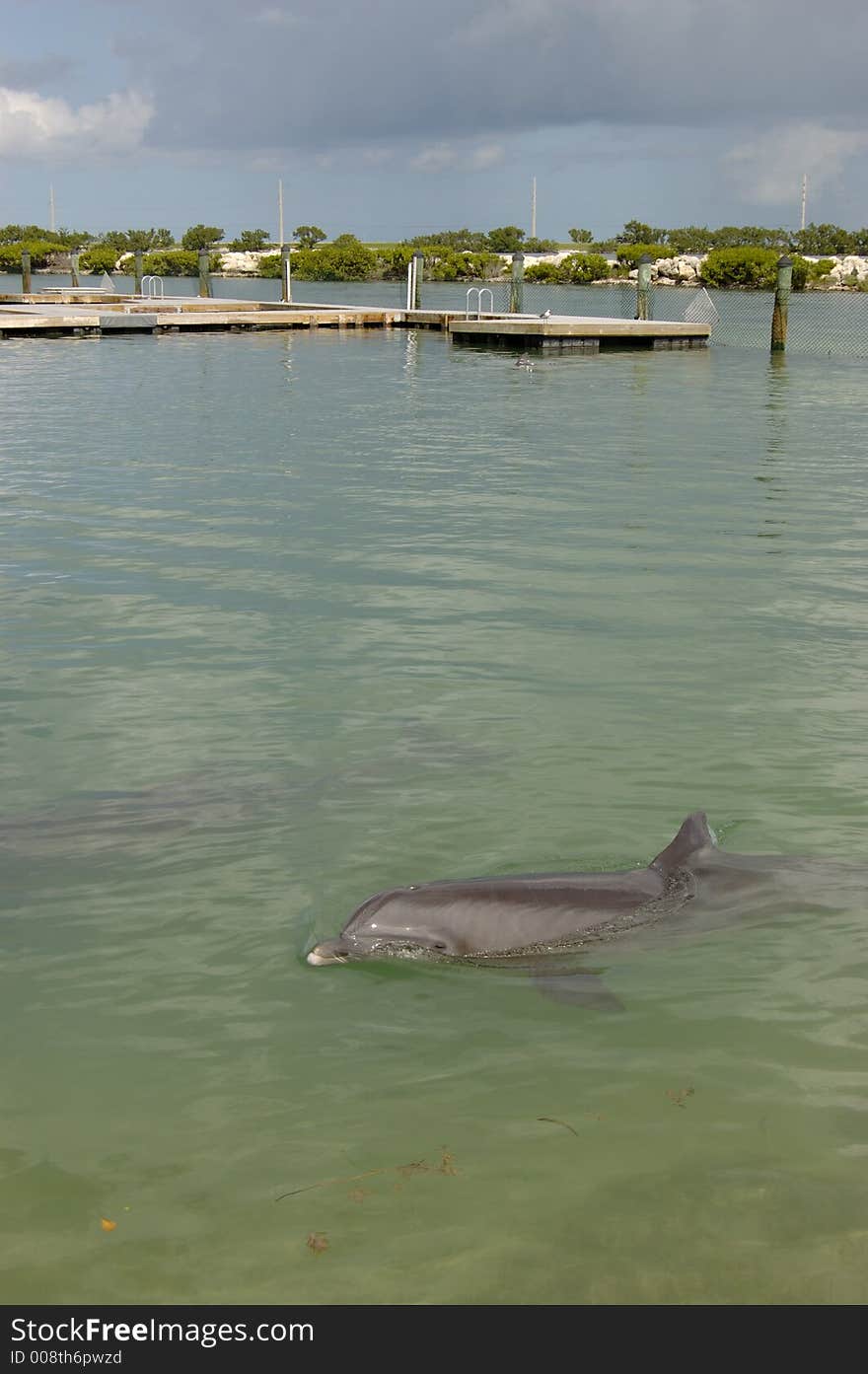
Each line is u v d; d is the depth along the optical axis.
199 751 7.05
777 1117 3.94
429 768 6.79
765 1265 3.36
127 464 16.92
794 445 18.92
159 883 5.52
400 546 12.15
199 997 4.66
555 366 32.12
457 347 37.78
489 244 94.25
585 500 14.54
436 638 9.22
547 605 10.13
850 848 5.80
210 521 13.27
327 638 9.20
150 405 23.36
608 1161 3.74
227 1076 4.19
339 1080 4.16
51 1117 3.99
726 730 7.36
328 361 32.97
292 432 20.06
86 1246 3.45
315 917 5.23
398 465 16.98
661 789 6.51
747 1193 3.60
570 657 8.78
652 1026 4.44
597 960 4.83
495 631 9.40
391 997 4.66
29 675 8.34
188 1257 3.42
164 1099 4.07
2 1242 3.47
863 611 9.96
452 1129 3.90
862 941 4.94
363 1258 3.41
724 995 4.60
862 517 13.67
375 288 74.56
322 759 6.92
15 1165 3.76
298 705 7.80
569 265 77.88
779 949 4.88
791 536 12.70
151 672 8.43
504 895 4.99
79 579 10.84
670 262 75.62
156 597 10.29
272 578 10.92
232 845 5.87
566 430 20.48
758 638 9.23
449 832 6.00
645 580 10.91
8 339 39.22
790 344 38.91
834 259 73.44
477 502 14.38
